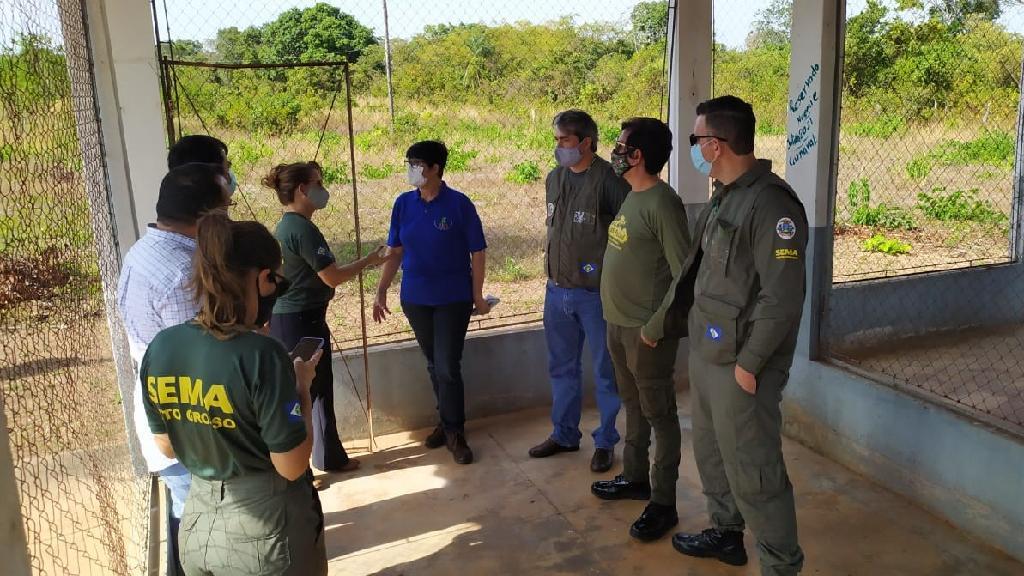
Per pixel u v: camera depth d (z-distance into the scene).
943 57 5.84
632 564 2.95
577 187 3.49
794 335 2.47
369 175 4.99
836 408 3.71
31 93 1.88
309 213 3.36
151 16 3.29
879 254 6.31
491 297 3.92
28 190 1.83
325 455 3.73
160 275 2.07
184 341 1.68
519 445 4.04
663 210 2.86
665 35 4.48
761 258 2.34
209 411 1.65
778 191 2.36
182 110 4.06
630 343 3.03
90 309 2.49
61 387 2.04
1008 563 2.86
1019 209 5.40
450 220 3.64
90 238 2.63
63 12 2.35
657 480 3.12
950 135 6.15
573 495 3.50
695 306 2.61
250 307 1.70
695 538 2.99
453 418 3.86
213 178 2.15
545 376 4.48
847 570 2.85
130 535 2.73
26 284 1.87
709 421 2.80
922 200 6.41
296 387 1.71
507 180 5.02
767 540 2.54
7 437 1.15
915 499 3.31
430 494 3.55
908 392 3.37
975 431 3.00
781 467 2.52
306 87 4.51
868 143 6.25
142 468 3.32
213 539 1.75
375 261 3.54
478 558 3.02
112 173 3.34
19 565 1.14
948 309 5.23
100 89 3.26
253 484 1.73
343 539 3.19
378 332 4.51
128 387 3.21
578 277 3.52
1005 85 5.95
